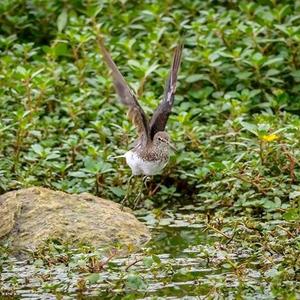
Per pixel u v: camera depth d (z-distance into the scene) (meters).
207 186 15.36
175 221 14.89
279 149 15.40
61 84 17.98
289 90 18.31
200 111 17.27
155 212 15.01
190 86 18.28
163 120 13.86
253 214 14.81
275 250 12.98
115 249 13.37
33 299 11.70
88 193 14.93
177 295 11.77
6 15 20.53
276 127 16.00
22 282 12.30
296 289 11.84
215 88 18.22
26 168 15.72
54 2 20.80
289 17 19.22
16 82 17.48
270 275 12.21
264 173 15.34
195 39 18.81
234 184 15.06
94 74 18.47
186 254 13.31
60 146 16.59
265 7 19.66
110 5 20.53
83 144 16.41
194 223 14.76
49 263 12.84
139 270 12.66
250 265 12.73
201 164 16.09
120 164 15.93
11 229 13.68
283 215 13.63
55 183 15.46
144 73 17.36
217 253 13.23
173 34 19.23
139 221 14.39
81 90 17.45
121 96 12.81
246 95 17.38
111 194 15.71
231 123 16.22
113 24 20.06
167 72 17.83
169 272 12.55
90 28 19.45
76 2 20.83
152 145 13.73
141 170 14.02
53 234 13.52
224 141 16.44
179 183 16.28
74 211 13.99
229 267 12.56
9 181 15.27
